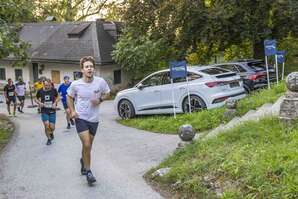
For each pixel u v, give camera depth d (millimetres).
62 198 6750
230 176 6062
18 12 16781
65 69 37156
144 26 25797
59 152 10641
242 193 5594
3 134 15117
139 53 30484
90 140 7316
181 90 15109
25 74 39781
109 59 35062
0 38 15508
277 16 22672
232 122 10297
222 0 22844
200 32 23672
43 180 7863
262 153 6234
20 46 17656
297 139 6484
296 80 7305
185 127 8180
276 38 24203
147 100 16266
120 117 17391
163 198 6391
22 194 7066
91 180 7250
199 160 7074
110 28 37375
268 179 5535
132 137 12523
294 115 7344
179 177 6742
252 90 18781
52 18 48156
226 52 28578
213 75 14500
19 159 9992
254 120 8312
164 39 25203
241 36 23078
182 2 22969
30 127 16906
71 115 7227
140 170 8156
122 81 36406
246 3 22578
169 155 8367
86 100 7195
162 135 12594
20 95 23891
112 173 8008
